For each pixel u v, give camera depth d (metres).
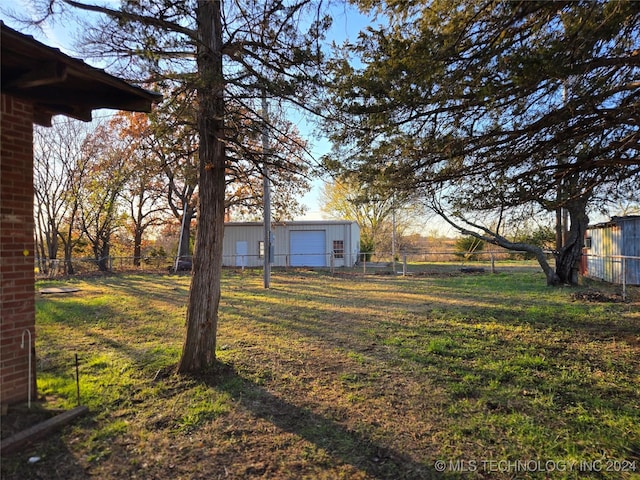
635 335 6.20
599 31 3.18
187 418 3.48
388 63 3.87
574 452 2.95
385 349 5.64
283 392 4.09
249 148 5.04
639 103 3.79
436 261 30.98
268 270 13.16
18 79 3.12
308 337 6.32
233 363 4.94
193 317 4.61
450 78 3.77
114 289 12.96
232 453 2.95
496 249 30.27
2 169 3.26
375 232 35.22
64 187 19.50
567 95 3.95
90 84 3.54
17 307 3.38
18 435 2.95
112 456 2.88
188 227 22.86
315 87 4.44
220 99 4.52
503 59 3.54
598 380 4.38
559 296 10.34
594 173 5.43
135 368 4.73
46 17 3.74
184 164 6.11
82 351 5.50
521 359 5.09
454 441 3.13
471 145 4.74
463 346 5.73
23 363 3.43
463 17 3.58
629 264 12.27
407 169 5.04
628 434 3.21
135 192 18.58
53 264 18.64
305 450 3.00
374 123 4.41
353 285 13.96
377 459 2.89
